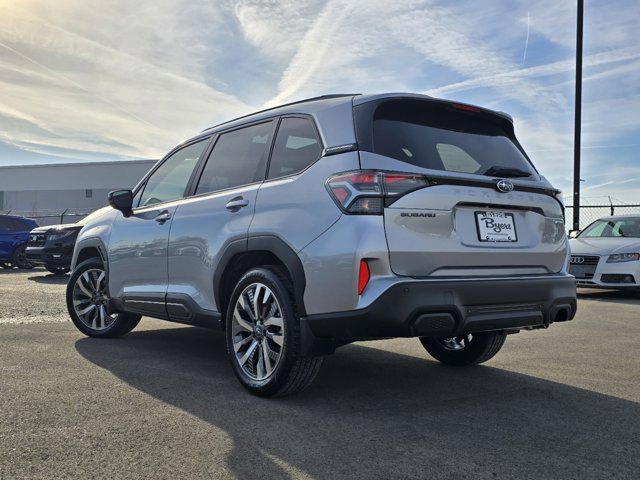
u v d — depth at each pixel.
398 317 2.99
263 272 3.53
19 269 15.61
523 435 2.92
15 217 15.41
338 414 3.21
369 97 3.38
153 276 4.62
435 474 2.44
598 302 8.98
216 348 5.00
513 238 3.51
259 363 3.54
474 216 3.36
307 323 3.26
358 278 3.03
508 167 3.67
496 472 2.47
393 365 4.50
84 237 5.54
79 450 2.62
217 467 2.47
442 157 3.40
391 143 3.27
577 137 15.21
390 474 2.43
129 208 5.01
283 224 3.42
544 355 4.93
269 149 3.86
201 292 4.12
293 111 3.77
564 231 3.86
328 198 3.22
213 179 4.29
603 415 3.26
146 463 2.50
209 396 3.50
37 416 3.05
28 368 4.07
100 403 3.30
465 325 3.18
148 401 3.36
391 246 3.05
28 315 6.76
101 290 5.37
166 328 6.11
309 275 3.22
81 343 5.07
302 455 2.62
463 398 3.58
